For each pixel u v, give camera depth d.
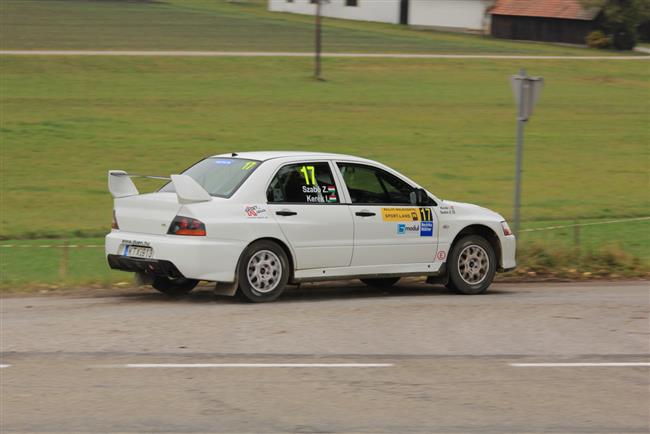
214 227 41.00
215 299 43.88
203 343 33.41
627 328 37.47
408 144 154.12
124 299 44.19
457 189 118.94
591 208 106.69
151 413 24.92
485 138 163.12
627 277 56.19
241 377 28.73
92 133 150.88
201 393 26.89
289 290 48.72
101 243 80.50
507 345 34.03
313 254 43.44
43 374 28.75
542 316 39.97
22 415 24.59
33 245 78.12
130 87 198.88
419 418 24.84
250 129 161.50
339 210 44.16
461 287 47.06
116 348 32.34
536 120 184.50
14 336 34.22
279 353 32.06
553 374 29.80
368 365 30.55
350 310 40.88
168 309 40.69
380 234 45.06
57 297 45.22
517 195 57.47
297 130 162.50
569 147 157.88
